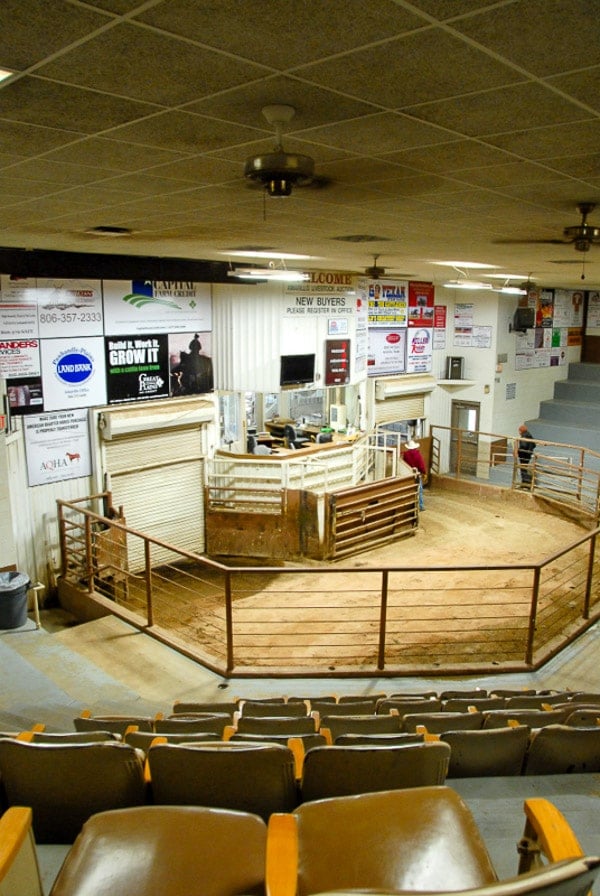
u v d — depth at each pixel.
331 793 2.59
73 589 9.52
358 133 3.41
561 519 13.20
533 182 4.51
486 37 2.23
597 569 10.25
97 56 2.46
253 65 2.52
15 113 3.15
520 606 8.87
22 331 9.43
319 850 1.83
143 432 10.98
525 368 17.50
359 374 13.67
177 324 11.25
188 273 10.72
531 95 2.81
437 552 11.41
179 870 1.82
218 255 9.93
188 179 4.60
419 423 16.41
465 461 16.98
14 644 7.19
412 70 2.54
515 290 12.64
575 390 18.52
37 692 6.04
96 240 7.98
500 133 3.38
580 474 13.32
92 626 7.68
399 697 5.36
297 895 1.71
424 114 3.08
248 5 2.02
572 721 3.99
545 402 18.34
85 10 2.08
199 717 4.21
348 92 2.80
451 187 4.71
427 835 1.89
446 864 1.80
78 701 5.90
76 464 10.23
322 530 11.23
